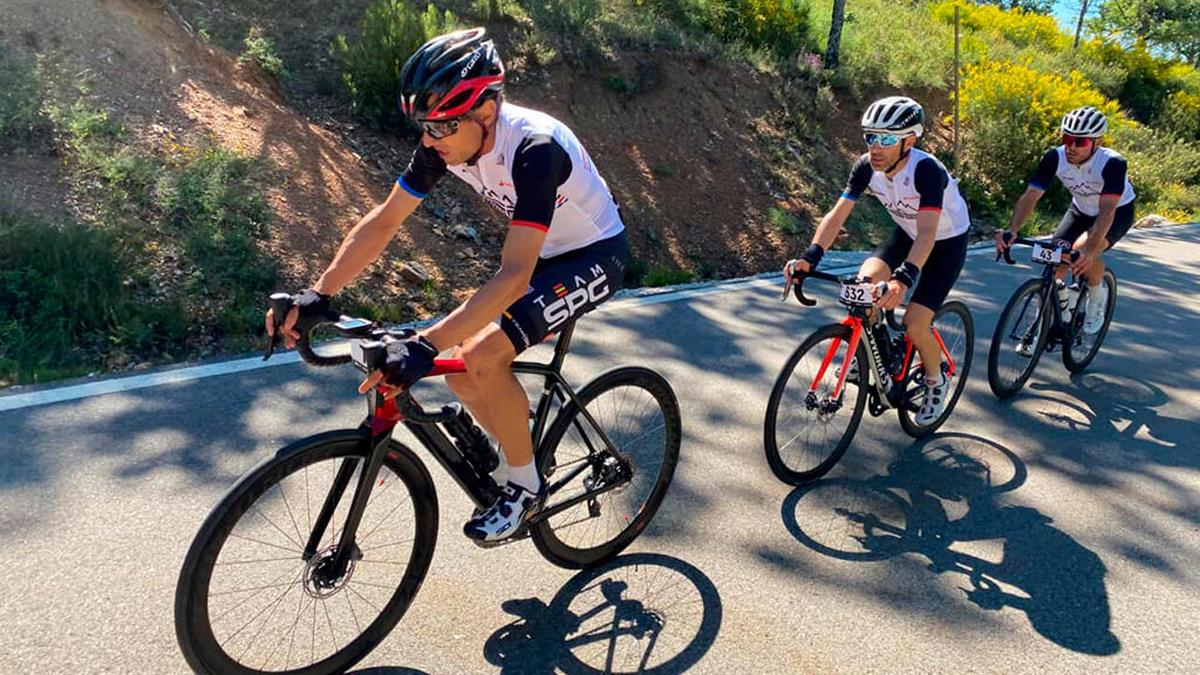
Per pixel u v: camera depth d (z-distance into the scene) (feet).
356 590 8.80
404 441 12.64
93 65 21.34
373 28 26.91
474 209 25.44
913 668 8.63
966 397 16.53
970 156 46.24
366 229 8.27
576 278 8.59
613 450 9.89
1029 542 11.28
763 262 30.81
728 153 35.32
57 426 12.44
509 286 7.43
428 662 8.24
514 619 8.94
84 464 11.45
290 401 13.91
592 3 37.29
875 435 14.39
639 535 10.80
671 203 31.50
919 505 12.12
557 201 8.32
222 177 20.27
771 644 8.85
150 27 23.29
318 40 28.71
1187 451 14.67
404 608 8.57
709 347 18.49
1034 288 16.43
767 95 39.96
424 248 22.66
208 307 17.38
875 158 11.97
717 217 32.04
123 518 10.28
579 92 33.12
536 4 34.99
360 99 26.48
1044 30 77.92
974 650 8.98
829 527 11.34
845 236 34.24
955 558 10.78
